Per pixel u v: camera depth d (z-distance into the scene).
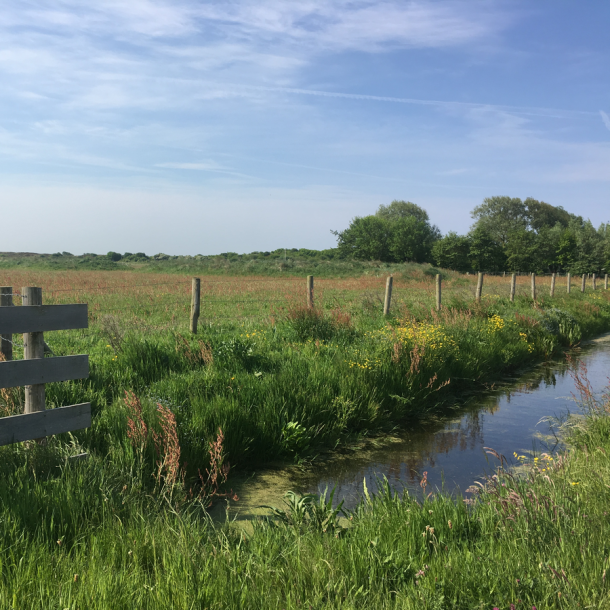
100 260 64.88
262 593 2.56
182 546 2.97
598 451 4.75
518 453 5.87
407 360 8.17
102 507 3.43
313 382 6.88
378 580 2.76
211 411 5.47
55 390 5.79
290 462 5.59
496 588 2.53
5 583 2.55
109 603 2.41
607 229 84.38
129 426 4.64
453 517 3.47
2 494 3.38
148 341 8.23
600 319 18.16
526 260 71.62
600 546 2.89
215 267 51.06
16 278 30.44
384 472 5.32
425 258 71.06
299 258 60.78
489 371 10.09
